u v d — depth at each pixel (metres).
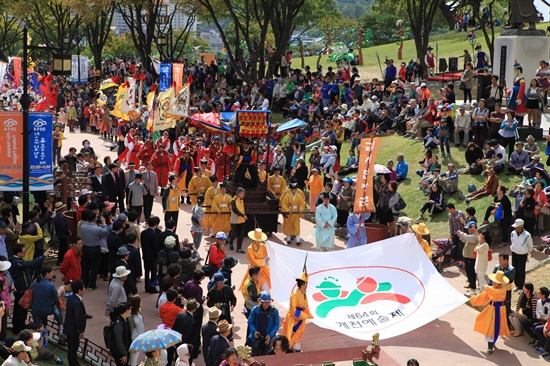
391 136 29.55
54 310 14.13
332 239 21.12
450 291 15.46
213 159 28.30
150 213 24.14
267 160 24.14
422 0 42.31
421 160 26.44
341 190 23.44
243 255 20.95
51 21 81.31
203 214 20.44
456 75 40.00
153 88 28.34
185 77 48.03
